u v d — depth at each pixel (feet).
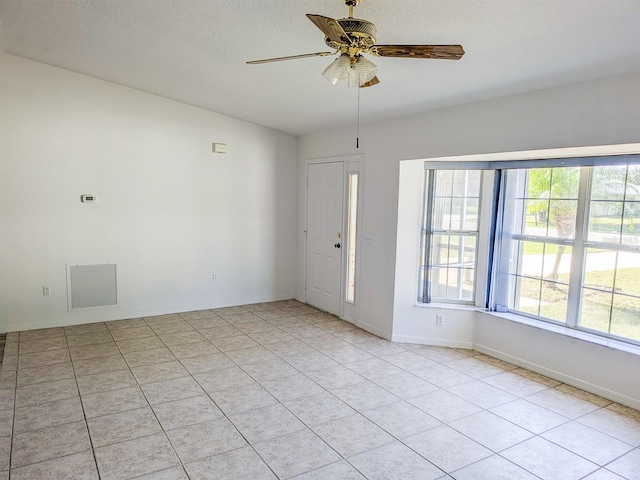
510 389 11.61
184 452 8.57
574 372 11.84
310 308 19.45
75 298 16.30
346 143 17.15
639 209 11.14
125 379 11.84
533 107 10.92
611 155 11.27
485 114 12.03
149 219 17.37
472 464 8.36
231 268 19.44
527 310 13.84
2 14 11.24
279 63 11.79
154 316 17.74
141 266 17.38
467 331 14.61
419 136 13.91
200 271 18.70
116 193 16.63
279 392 11.25
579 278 12.44
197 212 18.37
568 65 9.20
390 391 11.39
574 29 7.75
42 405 10.30
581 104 10.00
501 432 9.50
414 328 15.05
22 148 14.97
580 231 12.37
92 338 14.97
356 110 14.70
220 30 10.24
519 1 7.12
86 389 11.19
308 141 19.61
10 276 15.19
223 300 19.39
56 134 15.43
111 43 12.31
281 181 20.34
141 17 10.32
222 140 18.62
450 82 11.03
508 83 10.61
